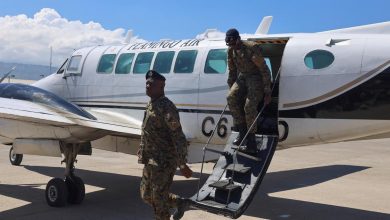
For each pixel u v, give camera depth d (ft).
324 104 21.56
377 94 20.40
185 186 30.99
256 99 19.45
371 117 20.61
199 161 26.30
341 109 21.18
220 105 24.72
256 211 23.85
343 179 35.55
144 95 28.32
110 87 30.32
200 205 17.72
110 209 23.30
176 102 26.61
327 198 27.81
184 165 15.16
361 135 21.59
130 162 42.50
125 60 29.81
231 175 18.98
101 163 41.39
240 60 19.80
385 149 63.05
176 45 27.61
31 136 23.79
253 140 19.47
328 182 33.99
